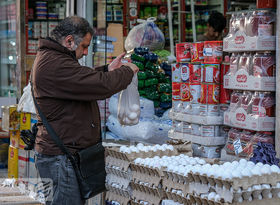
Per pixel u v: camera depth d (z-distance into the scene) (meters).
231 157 3.42
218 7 7.70
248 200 2.55
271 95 3.23
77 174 2.80
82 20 2.80
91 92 2.71
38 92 2.76
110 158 3.39
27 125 4.51
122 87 2.81
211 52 3.54
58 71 2.69
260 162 2.83
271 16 3.20
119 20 7.13
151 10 7.61
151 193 3.04
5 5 8.21
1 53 8.28
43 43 2.77
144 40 4.71
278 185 2.63
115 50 5.40
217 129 3.59
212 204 2.55
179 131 3.83
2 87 8.24
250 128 3.23
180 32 7.47
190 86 3.69
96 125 2.91
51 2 7.60
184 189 2.78
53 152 2.78
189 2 7.71
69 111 2.76
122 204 3.28
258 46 3.16
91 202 3.74
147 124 4.05
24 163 4.62
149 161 3.08
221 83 3.56
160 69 4.50
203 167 2.77
